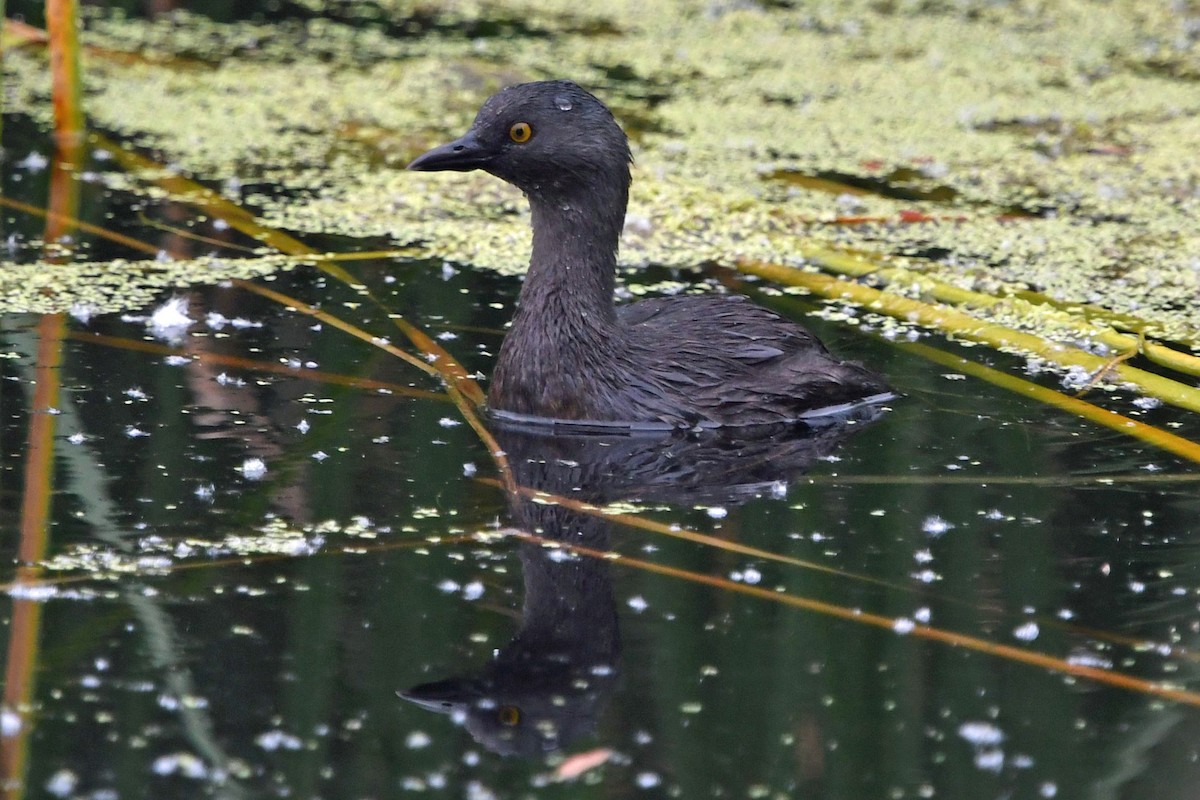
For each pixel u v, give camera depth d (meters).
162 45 21.81
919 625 8.33
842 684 7.77
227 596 8.35
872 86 21.36
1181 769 7.16
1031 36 24.08
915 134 19.28
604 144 11.13
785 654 8.01
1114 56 23.02
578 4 25.27
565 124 11.14
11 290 13.20
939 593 8.68
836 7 25.69
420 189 16.69
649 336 11.47
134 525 9.12
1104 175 17.73
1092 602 8.61
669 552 9.09
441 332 12.73
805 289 14.15
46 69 20.48
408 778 6.95
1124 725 7.50
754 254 14.99
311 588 8.48
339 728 7.27
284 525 9.19
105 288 13.38
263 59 21.41
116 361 11.74
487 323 13.00
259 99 19.69
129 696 7.43
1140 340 12.58
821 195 16.88
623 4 25.33
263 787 6.84
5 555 8.70
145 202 15.84
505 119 11.16
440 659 7.83
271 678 7.62
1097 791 6.99
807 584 8.73
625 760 7.13
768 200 16.62
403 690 7.57
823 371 11.57
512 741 7.25
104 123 18.53
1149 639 8.23
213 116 19.00
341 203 16.14
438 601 8.38
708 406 11.24
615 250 11.40
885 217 15.98
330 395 11.32
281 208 15.91
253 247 14.70
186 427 10.59
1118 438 10.94
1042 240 15.51
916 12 25.45
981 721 7.50
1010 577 8.88
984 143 18.97
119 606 8.20
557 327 11.14
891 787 6.99
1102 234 15.71
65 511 9.26
